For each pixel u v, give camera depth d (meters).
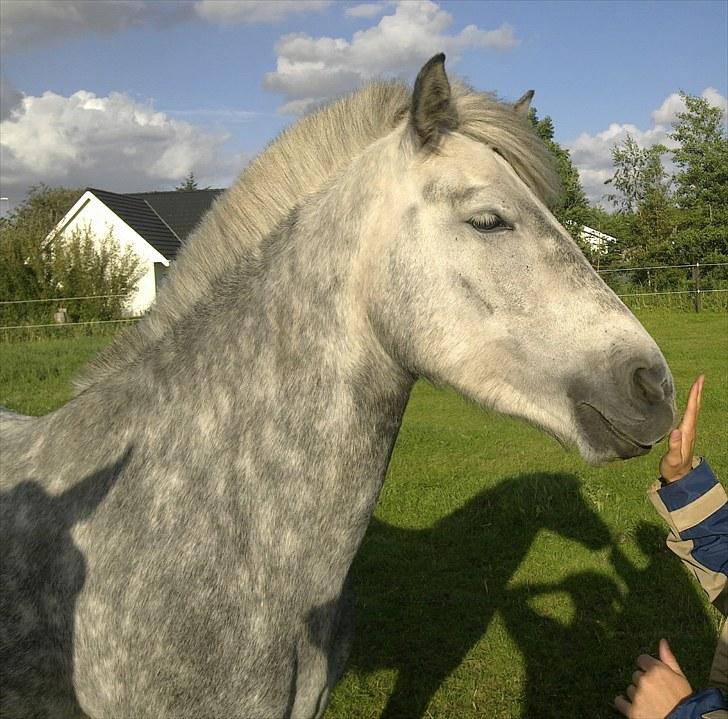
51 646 1.92
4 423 2.42
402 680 3.72
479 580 4.70
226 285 2.06
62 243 20.53
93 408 2.04
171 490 1.87
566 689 3.64
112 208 28.02
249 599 1.84
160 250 27.98
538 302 1.87
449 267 1.88
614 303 1.90
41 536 1.92
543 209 1.94
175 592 1.81
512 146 2.00
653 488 1.88
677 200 29.98
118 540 1.86
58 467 1.99
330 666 2.11
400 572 4.81
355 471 1.96
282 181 2.12
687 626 4.18
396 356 1.95
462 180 1.88
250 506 1.86
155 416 1.96
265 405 1.91
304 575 1.90
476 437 8.04
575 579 4.71
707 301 20.00
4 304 18.94
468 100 2.04
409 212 1.90
